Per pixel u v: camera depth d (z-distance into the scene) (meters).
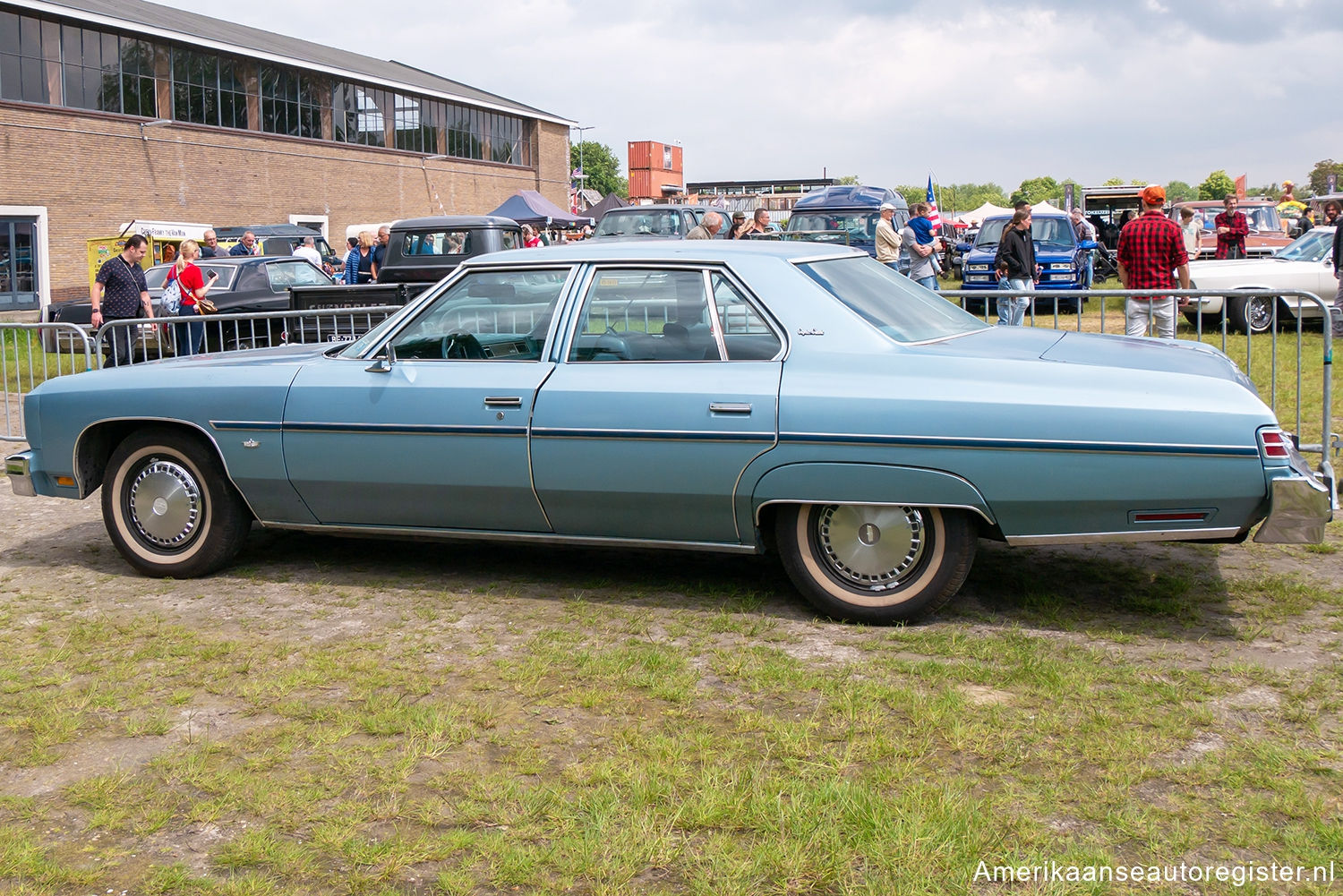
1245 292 6.35
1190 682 3.92
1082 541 4.36
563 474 4.83
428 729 3.69
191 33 35.59
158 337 9.14
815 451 4.49
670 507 4.75
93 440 5.73
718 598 5.07
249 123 39.06
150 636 4.71
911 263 14.90
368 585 5.39
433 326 5.16
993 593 5.04
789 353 4.62
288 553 6.01
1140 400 4.23
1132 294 6.71
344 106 43.88
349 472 5.16
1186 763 3.35
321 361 5.31
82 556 6.04
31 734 3.78
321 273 17.08
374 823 3.12
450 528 5.17
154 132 34.81
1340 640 4.33
